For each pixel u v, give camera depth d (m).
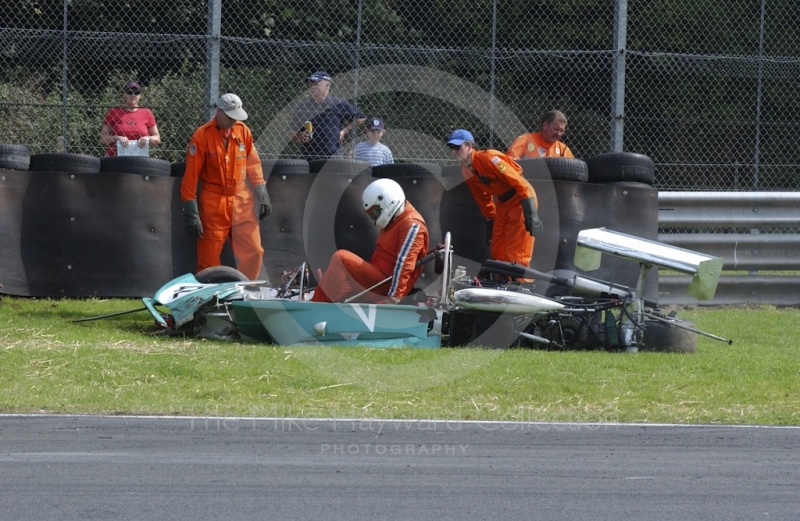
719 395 21.31
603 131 47.50
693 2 48.19
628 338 25.81
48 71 44.44
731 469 15.88
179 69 44.78
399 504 13.90
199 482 14.66
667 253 25.91
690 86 48.41
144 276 33.31
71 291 32.78
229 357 23.56
